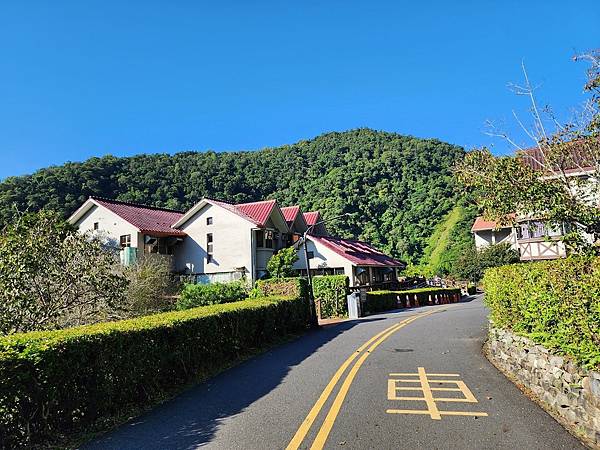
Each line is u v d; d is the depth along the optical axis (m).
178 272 35.22
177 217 39.78
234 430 5.86
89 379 6.43
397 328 17.03
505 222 10.86
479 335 14.12
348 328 18.38
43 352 5.73
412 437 5.38
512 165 9.83
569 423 5.73
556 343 6.25
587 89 9.57
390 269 43.97
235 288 24.17
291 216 39.72
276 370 9.84
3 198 36.91
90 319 13.73
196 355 9.52
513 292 8.29
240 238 34.03
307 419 6.18
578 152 10.34
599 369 5.06
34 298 11.54
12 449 5.27
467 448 4.99
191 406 7.16
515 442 5.13
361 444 5.19
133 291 20.69
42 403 5.67
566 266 5.85
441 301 37.12
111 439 5.70
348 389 7.77
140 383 7.48
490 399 6.94
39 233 12.47
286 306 16.56
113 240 33.59
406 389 7.68
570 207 9.35
